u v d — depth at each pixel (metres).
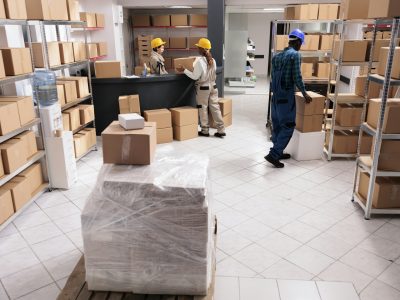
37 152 3.59
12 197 3.11
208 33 6.78
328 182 4.01
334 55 4.70
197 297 1.81
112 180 1.73
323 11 5.22
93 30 7.75
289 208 3.41
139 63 9.41
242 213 3.31
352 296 2.29
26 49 3.35
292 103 4.21
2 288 2.36
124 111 5.29
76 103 4.74
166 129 5.39
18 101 3.21
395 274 2.49
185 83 5.96
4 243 2.85
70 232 3.00
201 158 2.06
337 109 4.70
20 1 3.19
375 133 3.06
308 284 2.40
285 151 4.99
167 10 9.81
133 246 1.75
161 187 1.68
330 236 2.95
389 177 3.32
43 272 2.51
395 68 2.97
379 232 3.01
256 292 2.33
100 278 1.80
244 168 4.41
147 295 1.83
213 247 2.12
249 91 10.03
